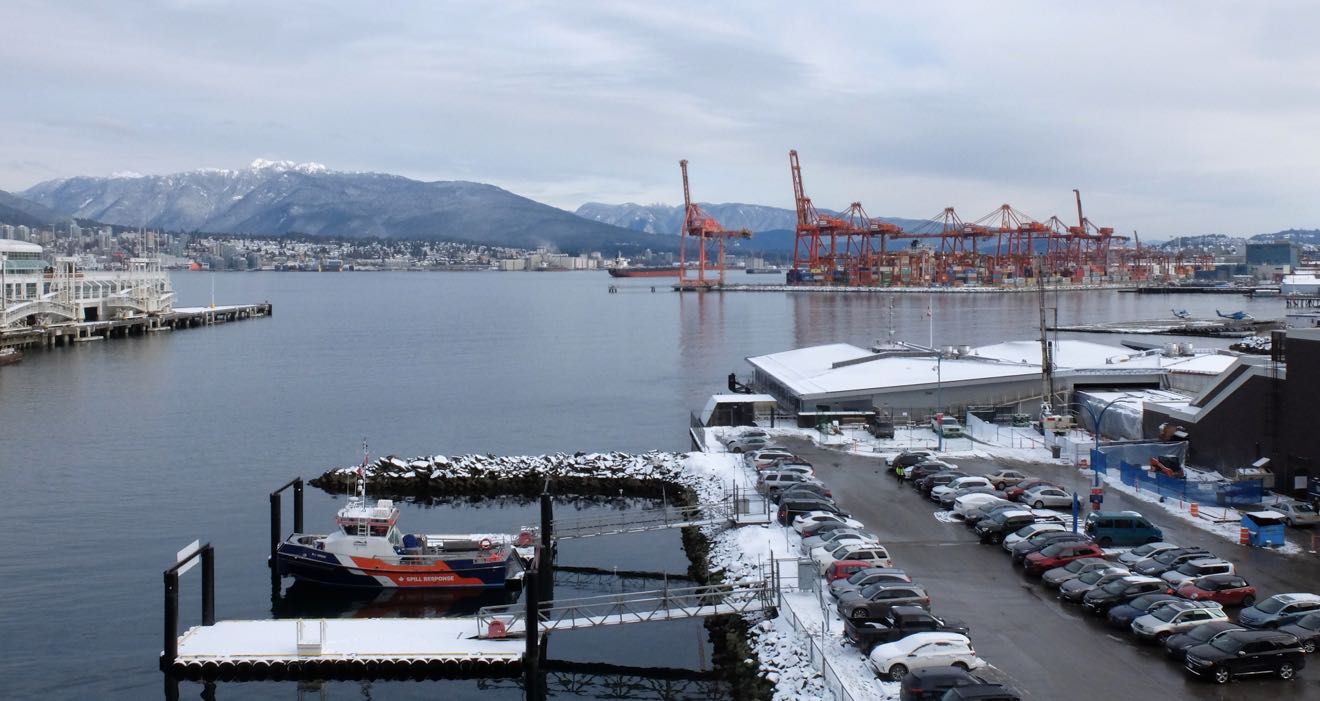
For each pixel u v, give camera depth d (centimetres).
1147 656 3916
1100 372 9662
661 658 4856
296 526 6419
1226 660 3656
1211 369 9788
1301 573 4809
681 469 8181
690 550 6334
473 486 8250
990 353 11706
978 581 4816
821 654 3950
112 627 5247
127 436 10956
